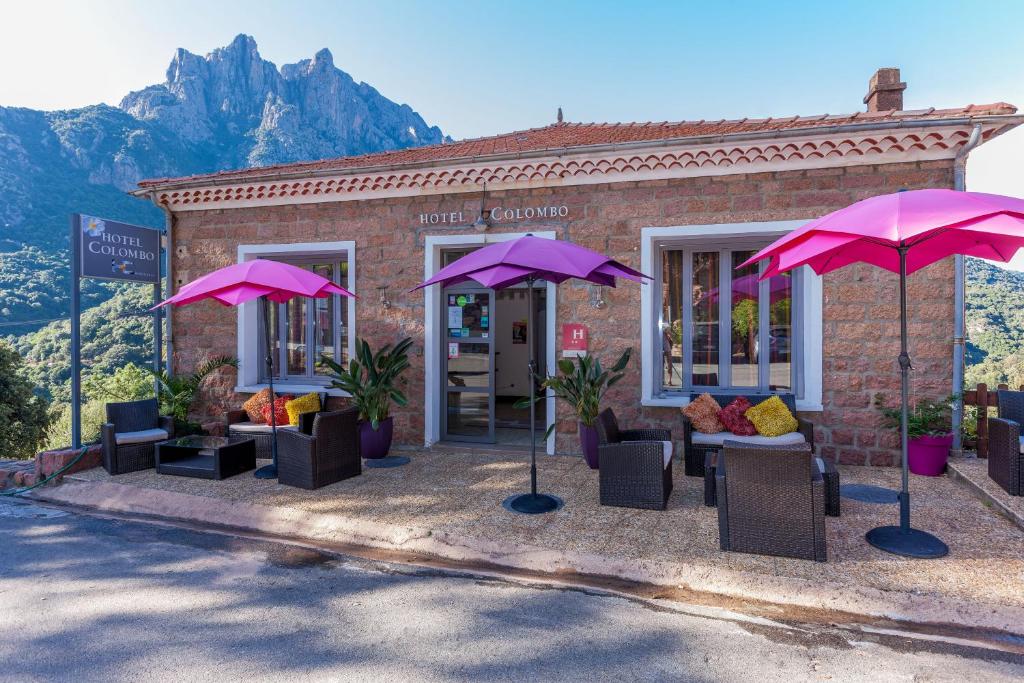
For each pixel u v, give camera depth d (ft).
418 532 15.17
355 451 20.70
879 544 13.50
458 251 26.20
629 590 12.38
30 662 9.70
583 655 9.77
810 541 12.87
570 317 23.80
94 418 86.79
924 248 14.87
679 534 14.62
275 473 20.76
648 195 22.90
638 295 23.02
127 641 10.34
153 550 14.92
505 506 17.07
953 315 20.33
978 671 9.25
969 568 12.37
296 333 28.50
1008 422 16.60
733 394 22.50
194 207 28.22
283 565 13.89
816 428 21.68
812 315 21.58
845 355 21.35
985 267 199.41
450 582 12.86
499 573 13.39
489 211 24.63
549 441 23.99
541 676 9.15
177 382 27.04
